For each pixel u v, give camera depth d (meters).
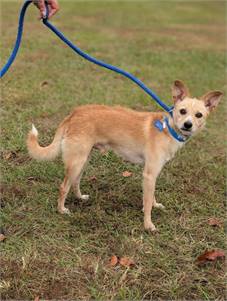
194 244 2.02
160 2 9.38
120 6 8.02
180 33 6.05
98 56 4.20
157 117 2.09
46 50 4.17
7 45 4.12
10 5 6.67
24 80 3.25
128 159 2.14
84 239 1.99
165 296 1.81
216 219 2.16
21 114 2.76
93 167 2.42
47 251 1.93
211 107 2.09
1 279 1.81
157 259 1.93
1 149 2.44
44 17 2.05
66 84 3.29
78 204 2.19
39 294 1.78
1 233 1.99
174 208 2.22
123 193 2.28
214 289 1.85
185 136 2.06
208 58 4.61
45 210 2.12
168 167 2.49
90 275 1.85
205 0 10.60
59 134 2.08
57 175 2.31
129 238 2.02
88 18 6.39
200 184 2.39
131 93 3.24
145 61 4.23
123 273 1.86
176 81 2.07
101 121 2.07
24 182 2.25
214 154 2.66
